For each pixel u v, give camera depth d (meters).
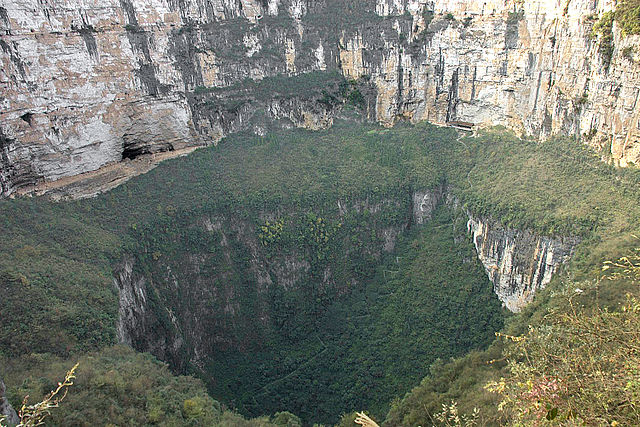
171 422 31.08
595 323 15.66
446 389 38.75
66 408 28.20
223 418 34.78
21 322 36.66
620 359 13.94
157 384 35.00
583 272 41.69
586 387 13.34
